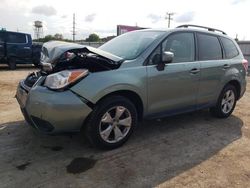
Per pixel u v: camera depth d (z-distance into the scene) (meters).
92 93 3.62
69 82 3.54
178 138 4.62
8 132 4.60
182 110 4.86
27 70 15.01
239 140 4.66
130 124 4.13
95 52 3.95
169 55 4.16
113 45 4.89
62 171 3.44
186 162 3.80
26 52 15.23
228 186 3.27
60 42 4.37
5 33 14.55
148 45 4.36
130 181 3.28
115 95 3.93
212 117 5.85
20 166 3.52
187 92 4.80
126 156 3.89
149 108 4.31
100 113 3.76
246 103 7.51
